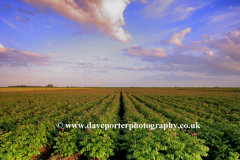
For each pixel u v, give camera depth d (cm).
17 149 657
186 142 638
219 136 738
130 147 677
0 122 1009
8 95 3759
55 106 1856
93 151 633
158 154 600
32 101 2547
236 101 2406
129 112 1312
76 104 2022
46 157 752
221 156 651
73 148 730
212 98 2891
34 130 777
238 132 691
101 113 1310
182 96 3466
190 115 1261
